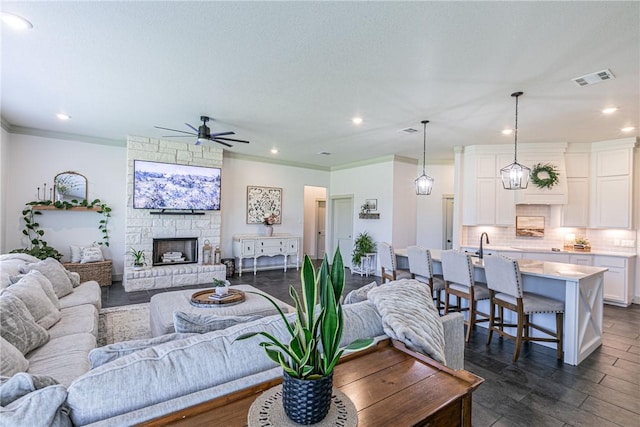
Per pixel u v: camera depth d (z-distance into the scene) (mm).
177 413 1017
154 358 1178
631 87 3035
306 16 2082
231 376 1242
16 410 892
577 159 5270
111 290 5188
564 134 4742
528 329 3348
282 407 1023
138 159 5426
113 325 3682
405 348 1549
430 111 3818
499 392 2402
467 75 2863
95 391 1020
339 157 7043
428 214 7023
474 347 3242
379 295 1946
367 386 1227
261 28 2229
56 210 5238
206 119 4266
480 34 2232
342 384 1238
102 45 2477
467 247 5695
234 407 1075
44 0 1949
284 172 7559
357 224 7469
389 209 6660
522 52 2455
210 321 1588
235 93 3393
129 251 5430
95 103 3752
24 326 2041
